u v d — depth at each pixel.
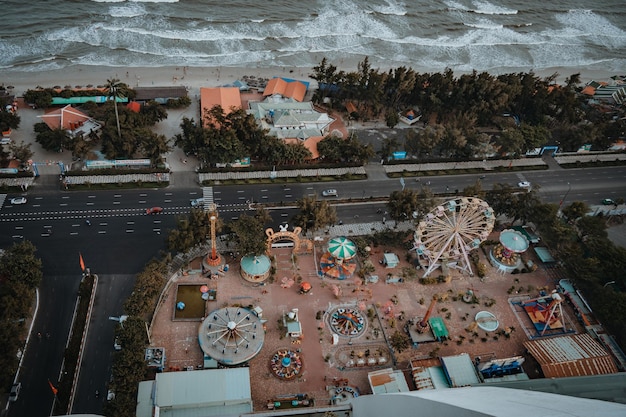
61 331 117.88
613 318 125.06
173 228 146.00
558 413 61.38
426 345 123.62
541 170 185.12
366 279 136.50
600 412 62.41
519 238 141.75
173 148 174.25
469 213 137.88
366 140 189.88
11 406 103.38
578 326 131.50
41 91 185.25
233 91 195.12
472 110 195.88
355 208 160.38
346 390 111.75
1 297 111.81
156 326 120.56
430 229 135.88
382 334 124.62
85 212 147.12
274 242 144.38
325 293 132.88
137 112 177.12
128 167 163.12
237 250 135.12
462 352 122.88
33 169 155.88
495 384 109.75
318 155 175.38
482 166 183.25
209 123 169.88
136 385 104.94
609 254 138.12
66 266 131.62
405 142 188.88
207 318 120.44
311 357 118.50
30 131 174.88
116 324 120.12
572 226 154.88
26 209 145.50
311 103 199.88
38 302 122.56
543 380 109.81
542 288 139.75
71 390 106.81
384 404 82.38
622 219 166.50
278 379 113.69
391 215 151.25
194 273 133.00
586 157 193.38
